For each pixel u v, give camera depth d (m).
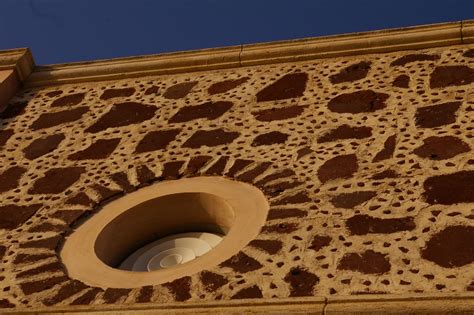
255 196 8.01
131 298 7.05
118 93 10.20
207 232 8.32
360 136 8.47
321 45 10.06
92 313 6.71
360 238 7.14
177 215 8.30
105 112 9.85
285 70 9.95
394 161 7.99
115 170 8.77
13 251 7.85
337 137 8.54
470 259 6.73
